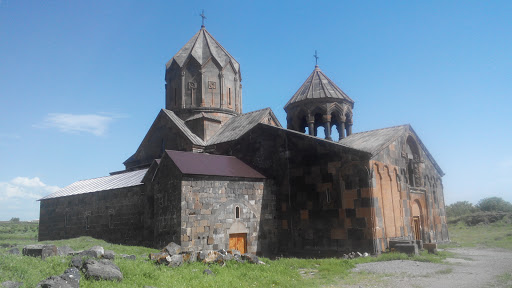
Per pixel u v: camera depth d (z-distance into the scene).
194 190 17.41
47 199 28.39
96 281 8.64
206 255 12.49
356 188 18.11
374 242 17.25
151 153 27.00
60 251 11.77
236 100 28.44
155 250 16.73
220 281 9.96
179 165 17.50
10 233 40.53
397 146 20.80
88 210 25.06
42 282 7.64
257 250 19.45
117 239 22.66
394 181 19.84
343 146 18.73
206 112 26.66
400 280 11.35
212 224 17.75
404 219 20.05
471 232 35.28
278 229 20.69
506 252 19.22
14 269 8.57
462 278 11.56
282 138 21.34
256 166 21.95
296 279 11.50
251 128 22.66
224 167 19.58
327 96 25.08
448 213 52.72
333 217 18.77
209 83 27.12
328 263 14.28
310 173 19.92
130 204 22.19
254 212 19.69
